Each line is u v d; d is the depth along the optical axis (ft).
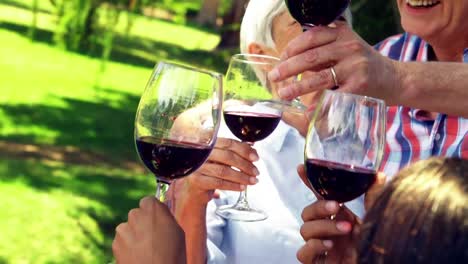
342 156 6.45
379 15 17.42
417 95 6.82
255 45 9.17
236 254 8.76
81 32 46.42
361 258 4.17
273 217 8.84
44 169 35.12
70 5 46.32
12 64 56.24
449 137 8.86
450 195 3.96
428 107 6.91
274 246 8.73
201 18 90.99
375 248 4.08
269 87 7.83
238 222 8.82
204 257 8.11
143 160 6.53
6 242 26.35
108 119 46.73
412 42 9.73
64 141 40.42
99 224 29.27
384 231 4.06
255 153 7.73
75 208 30.66
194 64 63.98
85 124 44.65
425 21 8.77
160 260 5.85
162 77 6.48
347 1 6.75
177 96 6.44
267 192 8.96
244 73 7.82
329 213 6.60
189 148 6.41
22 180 33.09
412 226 3.98
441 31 8.75
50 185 33.01
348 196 6.53
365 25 17.39
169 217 6.00
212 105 6.52
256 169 7.74
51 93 50.47
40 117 44.42
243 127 7.75
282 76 6.57
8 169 34.40
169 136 6.40
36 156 37.01
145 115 6.45
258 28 9.11
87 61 61.31
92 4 45.68
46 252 25.98
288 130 9.16
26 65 56.80
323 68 6.61
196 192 7.86
